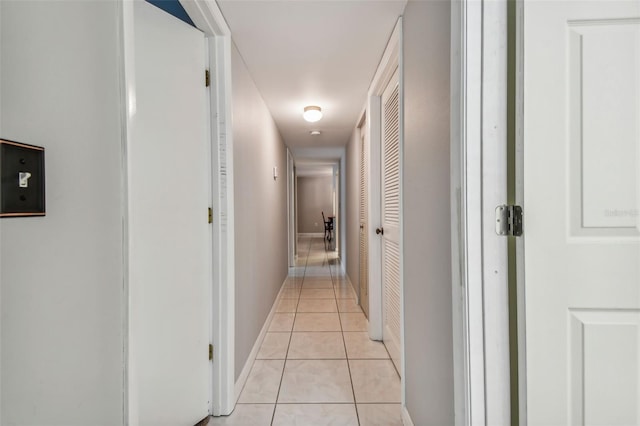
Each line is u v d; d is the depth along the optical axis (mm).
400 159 1599
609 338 868
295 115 3172
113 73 782
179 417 1395
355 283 3789
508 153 901
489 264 901
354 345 2436
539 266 870
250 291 2127
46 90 611
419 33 1310
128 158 813
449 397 1022
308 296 3834
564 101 857
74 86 670
